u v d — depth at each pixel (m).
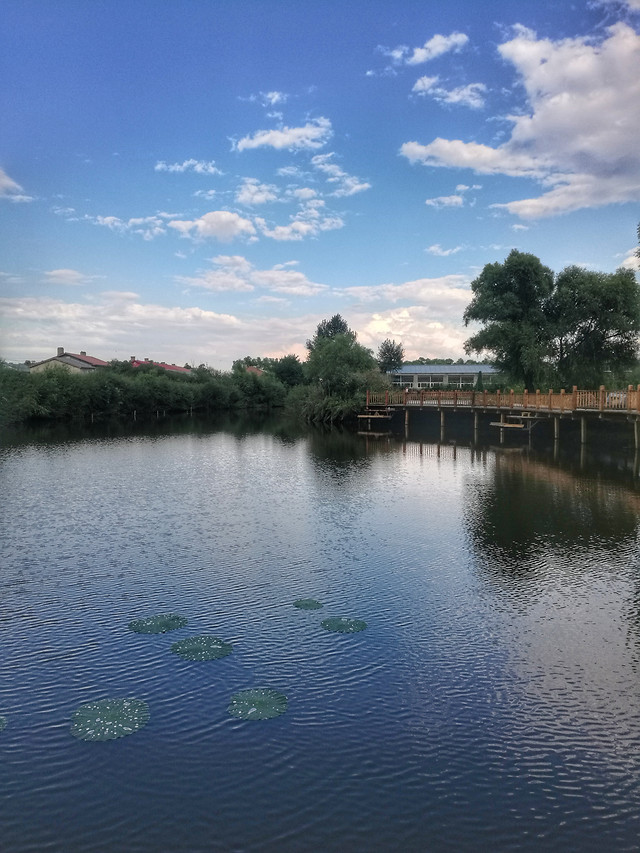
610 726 5.18
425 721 5.26
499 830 4.04
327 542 10.84
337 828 4.06
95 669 6.16
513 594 8.20
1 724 5.21
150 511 13.48
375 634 6.96
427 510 13.45
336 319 87.06
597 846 3.91
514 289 39.34
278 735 5.05
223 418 53.59
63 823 4.11
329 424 44.19
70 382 47.78
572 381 39.31
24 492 15.80
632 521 12.20
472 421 35.47
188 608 7.76
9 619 7.42
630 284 37.12
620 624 7.22
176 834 4.01
